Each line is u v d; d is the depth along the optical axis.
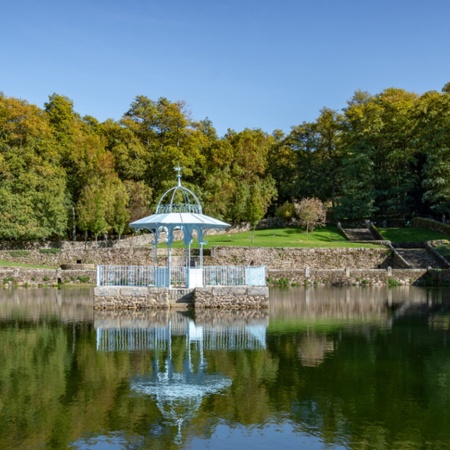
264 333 17.34
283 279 39.47
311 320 20.48
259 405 9.80
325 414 9.34
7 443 8.05
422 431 8.55
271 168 74.00
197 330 17.95
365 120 62.78
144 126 66.31
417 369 12.44
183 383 11.20
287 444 8.05
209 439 8.23
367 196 59.72
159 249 45.75
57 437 8.29
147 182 61.94
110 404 9.85
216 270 25.38
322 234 56.72
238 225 64.12
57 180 50.59
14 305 25.77
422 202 58.88
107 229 50.78
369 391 10.67
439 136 52.53
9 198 46.69
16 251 45.50
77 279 39.84
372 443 8.08
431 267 41.53
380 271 39.78
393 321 20.25
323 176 69.62
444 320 20.50
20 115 50.09
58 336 16.78
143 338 16.39
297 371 12.23
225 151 65.88
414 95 70.94
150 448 7.89
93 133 62.47
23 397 10.26
